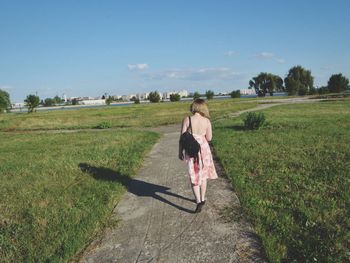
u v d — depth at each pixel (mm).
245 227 4145
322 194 5090
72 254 3760
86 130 20391
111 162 8688
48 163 9320
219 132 13078
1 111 68562
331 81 75250
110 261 3623
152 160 8727
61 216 4957
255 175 6410
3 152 12719
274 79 106312
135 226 4469
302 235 3744
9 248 4074
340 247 3457
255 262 3363
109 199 5516
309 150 8453
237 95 92875
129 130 17844
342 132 11383
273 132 12281
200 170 4621
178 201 5316
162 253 3695
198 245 3799
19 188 6902
